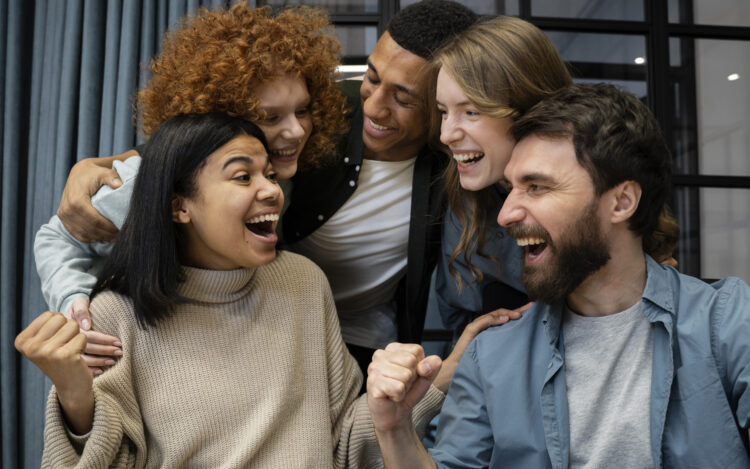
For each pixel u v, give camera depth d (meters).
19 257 2.03
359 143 1.25
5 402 1.91
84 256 1.07
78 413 0.80
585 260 0.87
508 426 0.91
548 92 1.00
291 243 1.32
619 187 0.86
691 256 2.28
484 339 0.99
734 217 2.30
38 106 2.04
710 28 2.32
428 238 1.30
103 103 1.99
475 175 1.04
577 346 0.93
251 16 0.97
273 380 0.91
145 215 0.86
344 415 0.98
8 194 1.98
